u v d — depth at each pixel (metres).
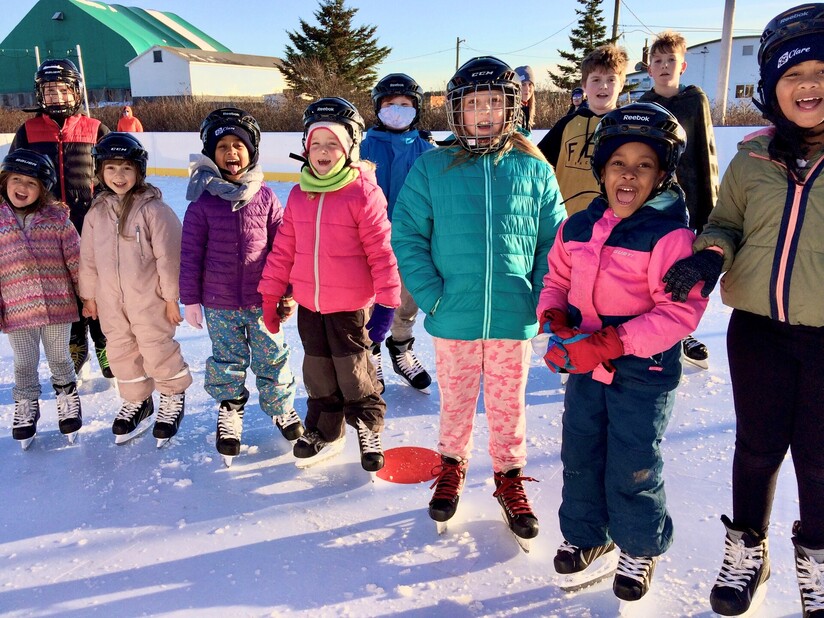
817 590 1.71
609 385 1.82
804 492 1.73
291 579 2.03
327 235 2.48
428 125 18.12
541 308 1.94
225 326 2.75
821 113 1.55
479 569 2.05
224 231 2.69
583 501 1.91
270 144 14.63
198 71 40.22
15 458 2.84
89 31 44.25
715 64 33.50
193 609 1.91
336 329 2.56
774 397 1.74
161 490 2.56
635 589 1.79
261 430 3.07
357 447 2.89
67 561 2.15
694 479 2.48
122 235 2.77
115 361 2.91
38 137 3.48
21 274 2.82
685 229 1.74
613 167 1.76
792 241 1.63
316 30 37.78
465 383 2.27
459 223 2.15
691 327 1.69
